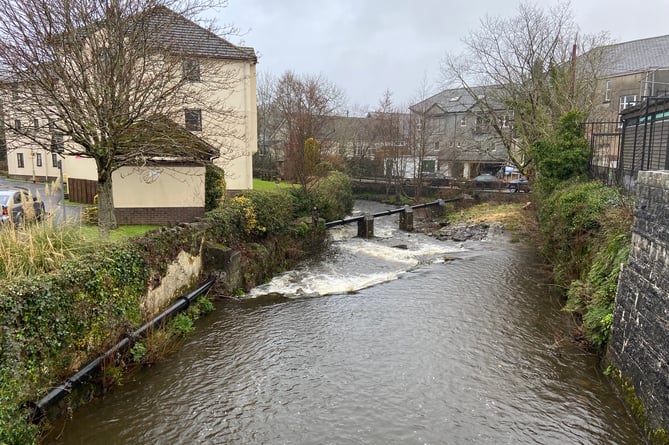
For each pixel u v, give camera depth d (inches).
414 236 925.2
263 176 1439.5
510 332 390.3
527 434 253.0
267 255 576.1
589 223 445.1
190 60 487.5
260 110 1888.5
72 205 721.0
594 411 273.6
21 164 1298.0
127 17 402.0
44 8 361.7
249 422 261.6
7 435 199.3
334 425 260.4
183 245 428.1
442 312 439.5
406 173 1720.0
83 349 275.9
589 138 743.7
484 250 758.5
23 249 272.7
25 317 229.8
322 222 827.4
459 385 304.8
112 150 409.4
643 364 257.6
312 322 412.5
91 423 255.3
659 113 439.2
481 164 1722.4
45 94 375.2
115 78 405.1
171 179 576.1
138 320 340.8
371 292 504.1
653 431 237.3
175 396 286.5
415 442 246.2
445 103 1909.4
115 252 321.4
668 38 1362.0
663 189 248.4
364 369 326.3
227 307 450.3
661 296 241.9
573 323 400.2
